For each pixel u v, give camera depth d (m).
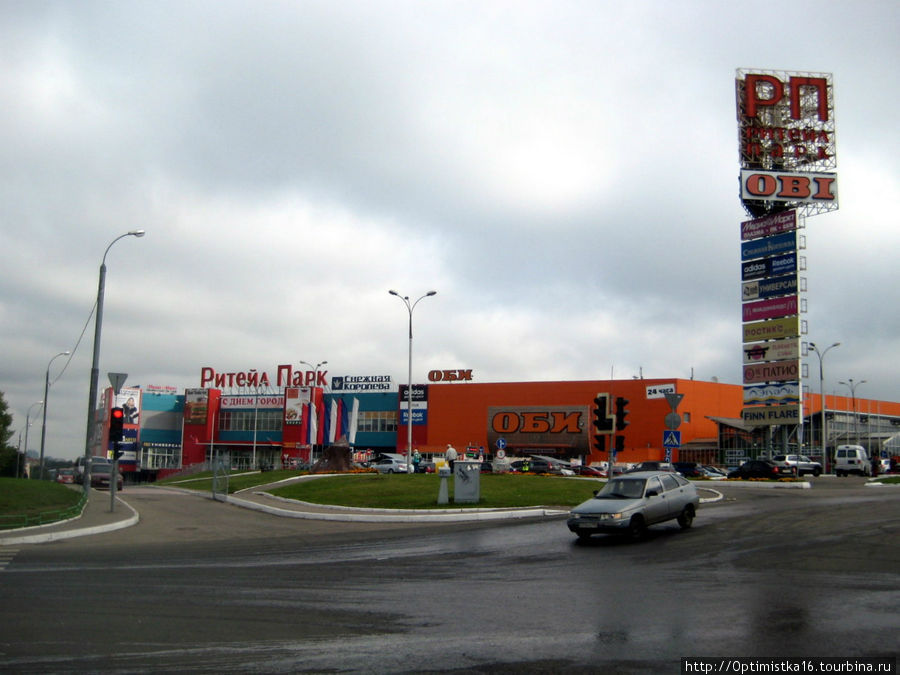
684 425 76.94
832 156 61.84
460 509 27.00
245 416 100.31
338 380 96.44
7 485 30.56
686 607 10.98
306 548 19.48
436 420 88.44
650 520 19.70
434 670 7.94
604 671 7.87
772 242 60.12
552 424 81.38
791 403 57.88
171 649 8.84
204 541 21.77
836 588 12.23
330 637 9.41
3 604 11.52
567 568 15.13
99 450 110.12
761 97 62.47
